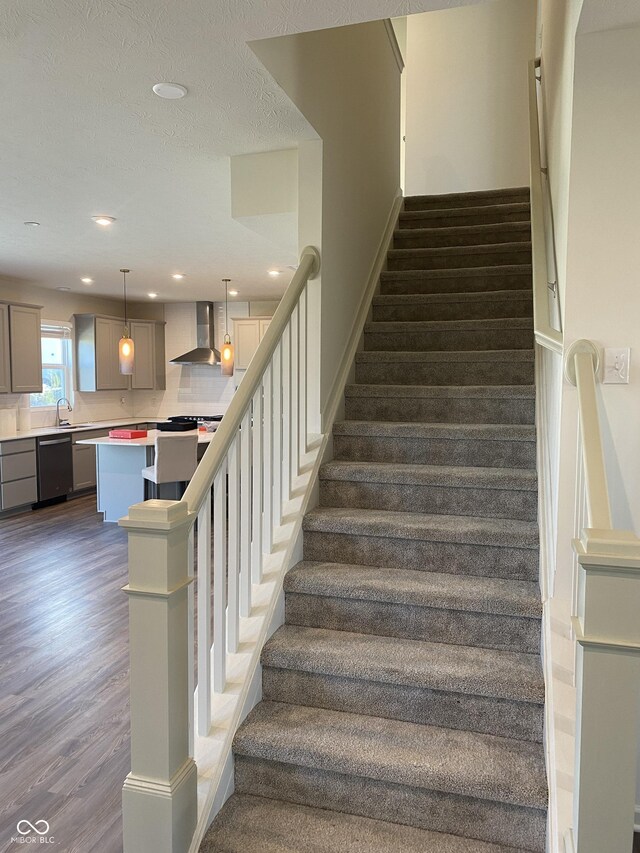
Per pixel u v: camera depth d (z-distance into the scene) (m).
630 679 1.32
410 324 3.52
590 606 1.32
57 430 7.22
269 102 2.38
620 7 1.72
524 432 2.75
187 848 1.72
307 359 2.87
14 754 2.40
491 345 3.45
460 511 2.64
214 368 8.98
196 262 5.87
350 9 1.77
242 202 3.00
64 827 2.02
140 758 1.68
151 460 6.07
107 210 3.95
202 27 1.86
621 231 1.90
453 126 5.75
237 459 2.10
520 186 5.63
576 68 1.88
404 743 1.91
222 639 2.02
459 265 4.08
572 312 1.96
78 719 2.65
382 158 4.10
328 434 2.96
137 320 8.70
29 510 6.80
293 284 2.62
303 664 2.10
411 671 1.99
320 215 2.81
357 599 2.29
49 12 1.77
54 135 2.70
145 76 2.17
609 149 1.89
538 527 2.41
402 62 4.64
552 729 1.75
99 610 3.88
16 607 3.92
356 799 1.87
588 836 1.37
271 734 1.94
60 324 7.86
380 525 2.46
